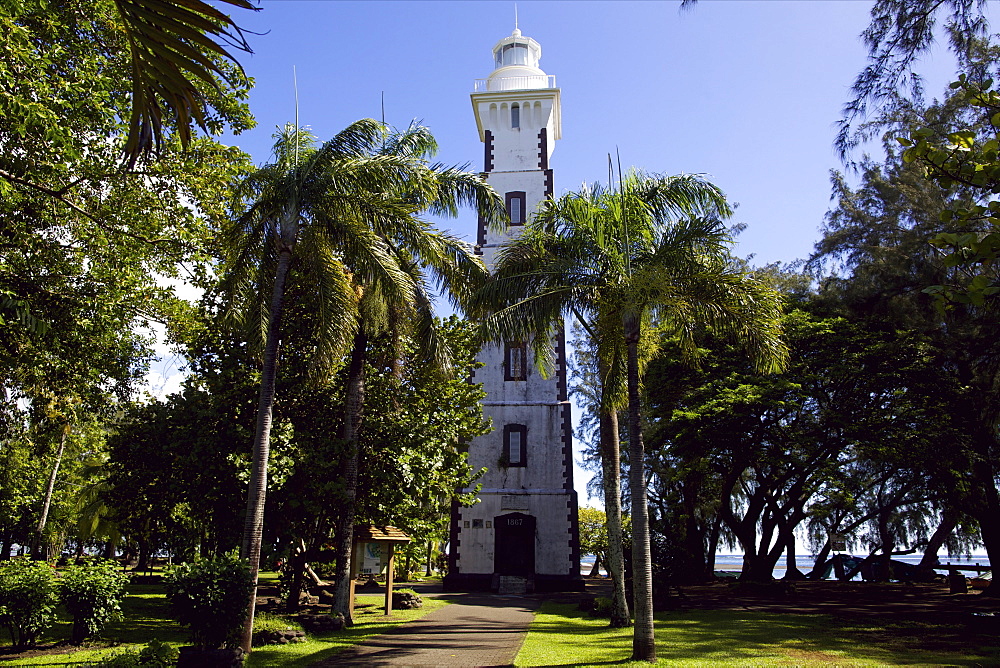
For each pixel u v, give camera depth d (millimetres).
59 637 14633
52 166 14172
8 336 15859
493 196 18516
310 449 17547
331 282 15391
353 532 18891
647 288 14336
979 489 24984
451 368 18328
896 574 38281
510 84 40844
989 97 6059
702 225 14867
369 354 20328
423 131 18547
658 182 16438
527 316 15203
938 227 19234
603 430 18406
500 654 13555
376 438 18750
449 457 21328
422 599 25547
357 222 15625
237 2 3014
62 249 16484
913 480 29125
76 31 14867
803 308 28219
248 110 17250
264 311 16125
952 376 22609
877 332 24859
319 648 13828
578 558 32188
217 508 18031
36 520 41531
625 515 36688
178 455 17844
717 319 15023
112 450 18766
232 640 11875
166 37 3090
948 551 38750
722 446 27781
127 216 15805
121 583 14617
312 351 17562
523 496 33094
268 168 15648
